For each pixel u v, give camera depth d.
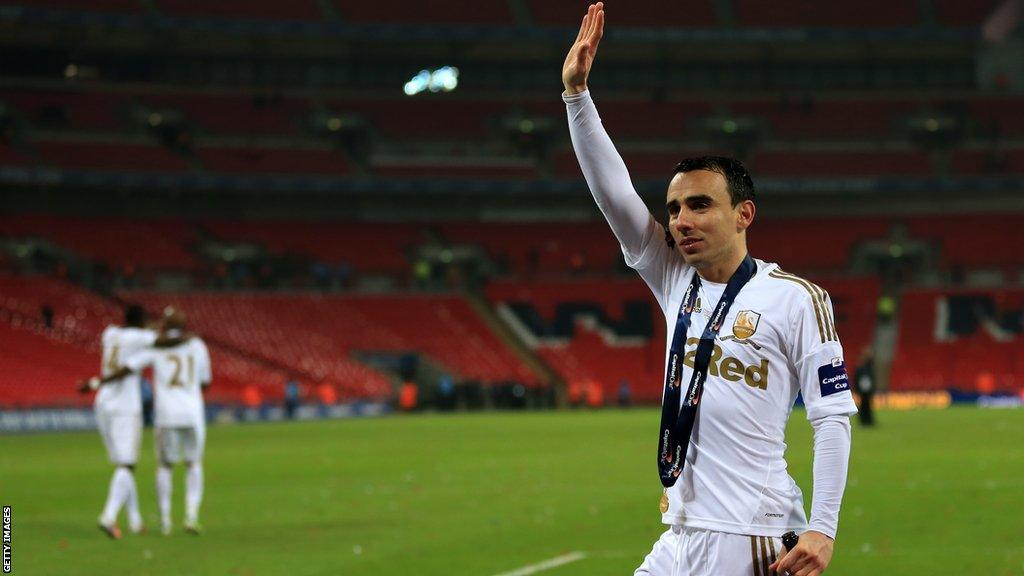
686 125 71.94
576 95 5.20
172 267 63.97
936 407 55.56
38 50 66.31
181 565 12.24
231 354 58.06
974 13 70.00
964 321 64.25
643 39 68.62
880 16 70.19
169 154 66.50
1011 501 16.27
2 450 31.89
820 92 72.25
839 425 4.82
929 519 14.69
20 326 53.78
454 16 68.88
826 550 4.73
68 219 65.25
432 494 18.97
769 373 4.90
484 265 68.75
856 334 63.84
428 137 70.38
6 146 63.62
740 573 4.84
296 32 65.88
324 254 67.62
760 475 4.89
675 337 5.09
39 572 11.93
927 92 71.25
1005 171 69.19
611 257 69.19
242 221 68.50
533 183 69.00
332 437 36.41
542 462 25.05
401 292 66.62
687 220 4.98
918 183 68.12
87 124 66.12
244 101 69.69
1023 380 60.44
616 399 62.25
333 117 69.56
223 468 24.78
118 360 14.41
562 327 65.69
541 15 69.81
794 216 70.88
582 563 12.00
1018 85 71.25
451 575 11.45
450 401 58.88
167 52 68.38
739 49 70.88
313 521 15.75
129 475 14.23
